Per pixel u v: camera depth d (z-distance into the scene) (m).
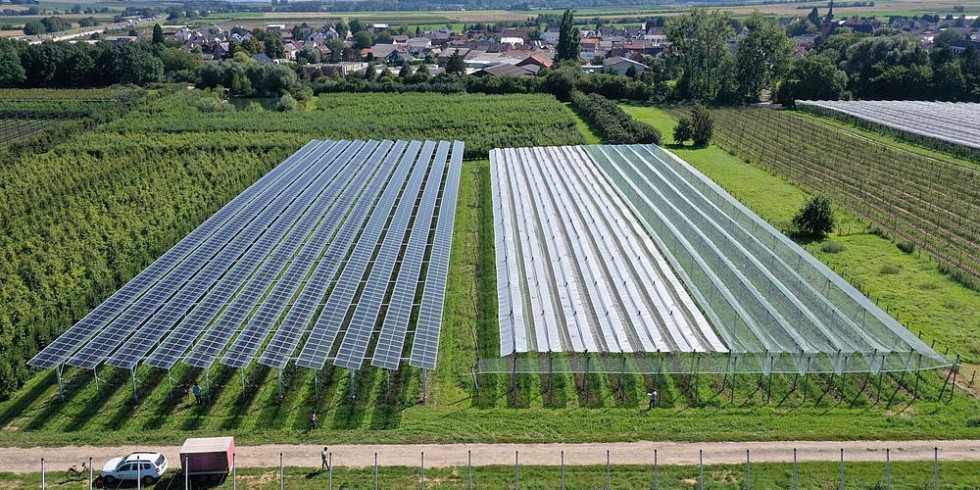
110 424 54.41
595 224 92.31
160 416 55.44
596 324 66.62
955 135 142.12
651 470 48.25
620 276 75.94
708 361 59.69
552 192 108.00
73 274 81.75
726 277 75.75
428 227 92.88
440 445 51.44
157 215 99.19
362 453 50.47
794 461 46.72
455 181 114.44
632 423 53.78
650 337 63.38
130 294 69.81
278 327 67.81
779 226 97.44
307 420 54.81
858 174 122.25
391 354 58.62
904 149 141.75
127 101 184.62
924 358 58.03
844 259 85.31
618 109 173.88
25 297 75.12
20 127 169.38
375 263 79.19
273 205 101.56
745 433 52.00
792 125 168.00
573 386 59.00
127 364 56.03
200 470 47.56
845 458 49.19
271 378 60.97
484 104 188.75
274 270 76.44
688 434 52.06
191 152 136.75
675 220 94.38
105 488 47.00
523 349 60.69
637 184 115.31
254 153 135.75
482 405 56.75
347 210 99.31
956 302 73.12
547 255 83.12
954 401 55.78
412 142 143.62
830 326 65.88
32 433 52.75
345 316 68.81
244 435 52.53
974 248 88.12
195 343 61.50
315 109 189.50
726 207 102.06
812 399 56.75
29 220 98.25
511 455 50.19
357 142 145.25
